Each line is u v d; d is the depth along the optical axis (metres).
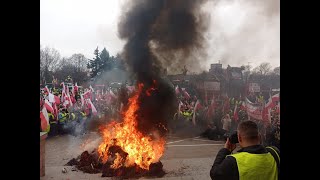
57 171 6.26
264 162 1.99
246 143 2.10
